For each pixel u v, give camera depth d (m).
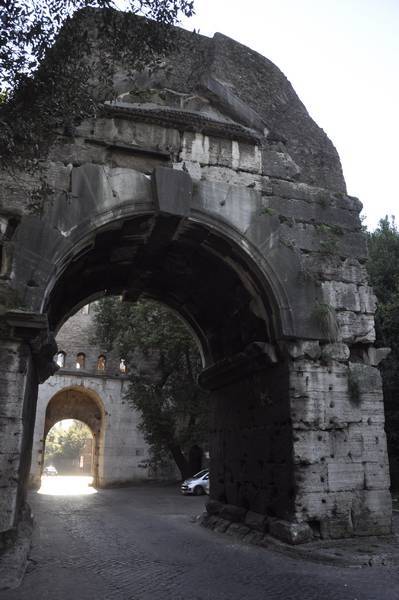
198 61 15.64
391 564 10.77
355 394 13.70
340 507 12.69
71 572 10.06
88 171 12.95
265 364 14.19
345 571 10.30
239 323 16.47
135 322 35.09
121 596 8.42
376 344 28.14
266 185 14.96
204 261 15.68
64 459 92.44
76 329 43.12
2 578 8.80
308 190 15.42
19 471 10.73
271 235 14.38
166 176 13.46
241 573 10.12
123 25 9.35
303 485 12.56
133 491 35.34
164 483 40.94
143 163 13.88
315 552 11.41
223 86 15.59
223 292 16.44
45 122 8.91
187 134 14.52
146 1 9.27
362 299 14.84
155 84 14.91
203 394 34.50
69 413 45.06
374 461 13.36
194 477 32.59
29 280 11.67
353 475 13.06
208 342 19.33
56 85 8.63
